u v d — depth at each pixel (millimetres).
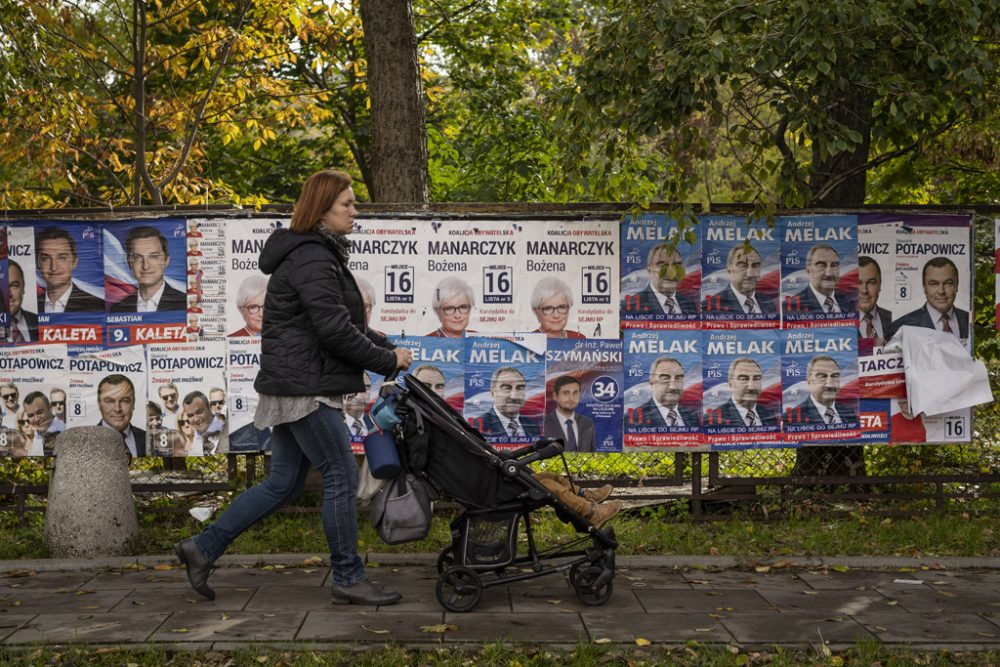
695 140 6500
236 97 12992
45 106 9953
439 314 6719
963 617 5039
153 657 4395
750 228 6836
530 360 6766
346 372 5070
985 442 7496
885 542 6418
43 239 6590
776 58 5930
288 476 5234
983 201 10812
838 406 6906
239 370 6637
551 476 5391
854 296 6891
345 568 5195
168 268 6609
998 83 6867
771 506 7059
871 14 5812
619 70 6379
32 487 6773
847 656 4465
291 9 12320
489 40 16781
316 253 4957
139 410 6633
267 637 4625
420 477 5199
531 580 5684
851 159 8016
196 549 5164
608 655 4438
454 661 4344
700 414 6848
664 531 6562
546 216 6734
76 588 5488
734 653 4500
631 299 6789
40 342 6609
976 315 8914
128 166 13008
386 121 8312
